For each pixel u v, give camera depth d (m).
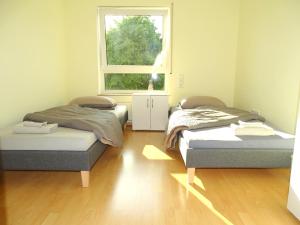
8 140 2.28
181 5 4.40
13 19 2.95
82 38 4.52
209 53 4.53
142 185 2.34
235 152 2.29
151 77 4.74
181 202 2.04
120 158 3.06
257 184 2.38
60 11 4.31
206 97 4.12
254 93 3.73
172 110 4.24
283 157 2.29
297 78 2.63
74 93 4.67
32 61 3.41
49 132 2.38
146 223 1.75
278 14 3.05
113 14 4.52
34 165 2.28
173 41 4.50
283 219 1.82
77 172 2.63
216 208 1.95
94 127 2.54
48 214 1.86
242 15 4.24
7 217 1.82
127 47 4.66
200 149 2.31
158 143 3.70
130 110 4.73
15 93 3.01
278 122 3.02
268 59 3.30
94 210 1.91
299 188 1.76
